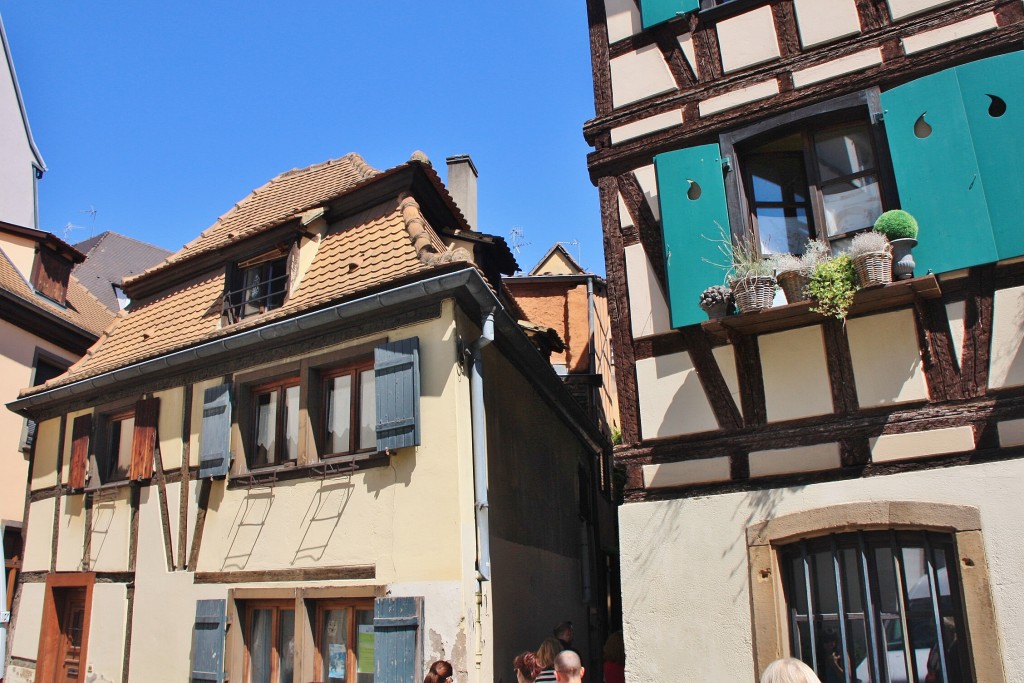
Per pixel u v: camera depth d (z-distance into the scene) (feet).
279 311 29.81
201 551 29.22
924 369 19.42
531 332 39.09
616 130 24.86
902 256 19.26
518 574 29.04
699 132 23.48
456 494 23.93
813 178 22.16
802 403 20.58
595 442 47.60
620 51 25.45
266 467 28.99
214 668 26.71
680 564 21.02
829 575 19.67
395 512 24.89
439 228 33.68
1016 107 19.33
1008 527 17.67
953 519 18.16
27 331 45.88
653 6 24.66
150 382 33.37
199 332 33.19
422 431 25.05
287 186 42.22
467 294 25.76
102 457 34.63
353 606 25.59
